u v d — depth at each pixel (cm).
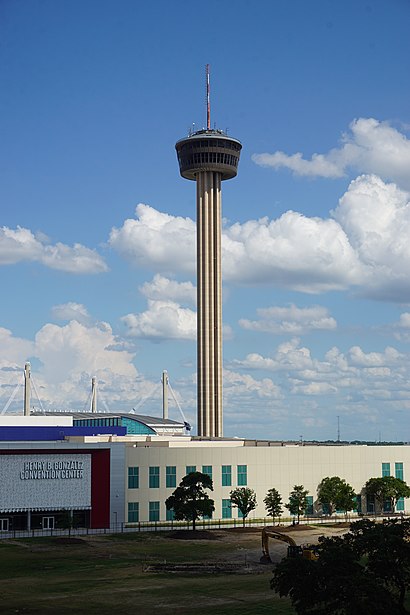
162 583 11000
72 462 16900
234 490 18125
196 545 14600
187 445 19812
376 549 7762
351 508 18750
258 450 19012
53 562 12712
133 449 17612
